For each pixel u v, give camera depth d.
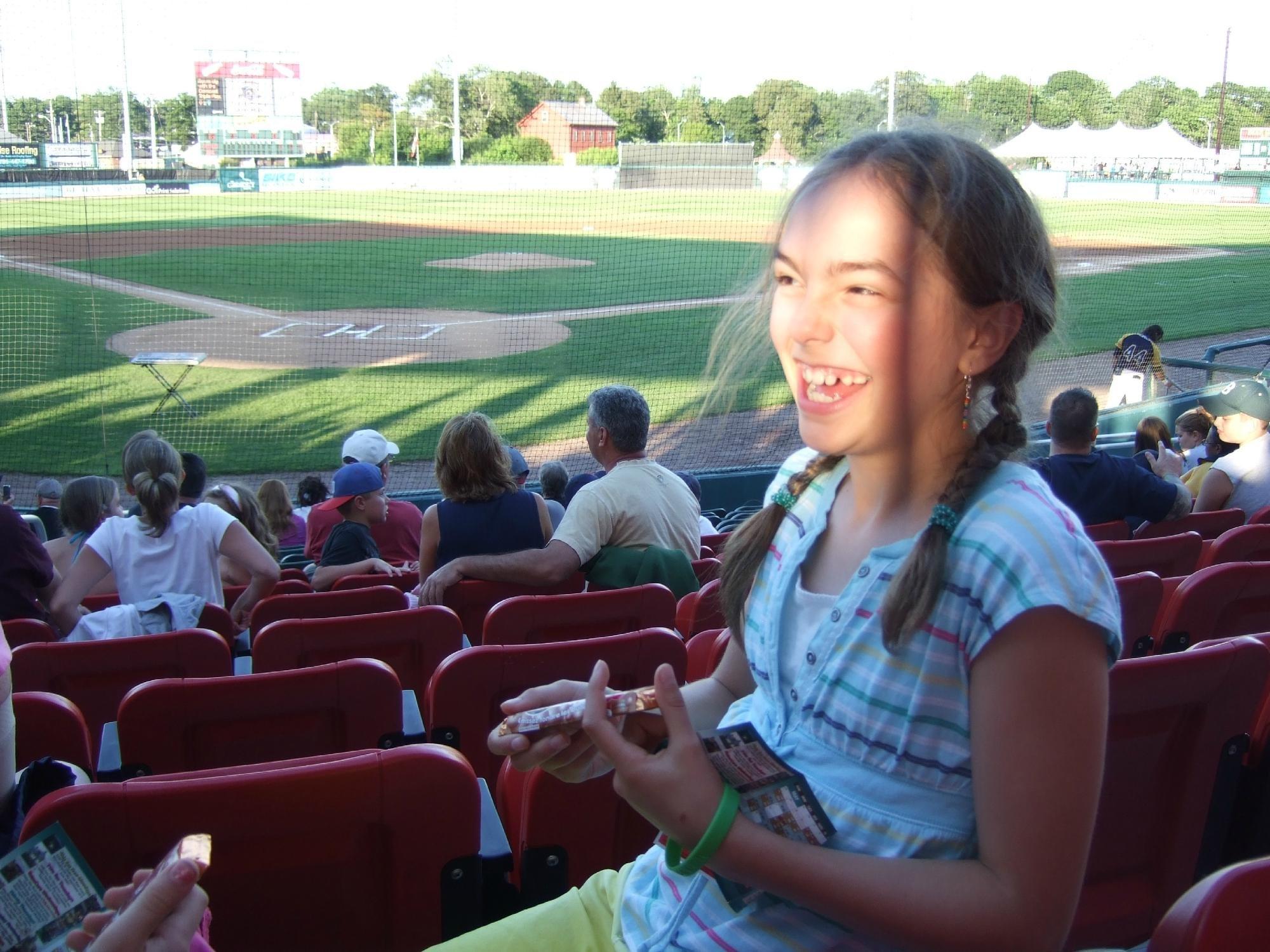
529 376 12.56
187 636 2.98
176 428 10.52
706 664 2.52
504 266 21.73
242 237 25.78
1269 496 5.19
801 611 1.13
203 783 1.46
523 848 1.92
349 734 2.31
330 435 10.34
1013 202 0.99
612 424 4.19
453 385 12.13
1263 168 41.47
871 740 1.02
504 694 2.41
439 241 25.88
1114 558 3.65
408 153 52.88
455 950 1.22
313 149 53.47
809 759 1.07
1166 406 10.53
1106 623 0.92
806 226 1.00
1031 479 1.00
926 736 0.99
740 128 49.50
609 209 34.41
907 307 0.97
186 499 5.24
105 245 23.77
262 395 11.59
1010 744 0.92
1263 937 1.04
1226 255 24.64
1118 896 1.89
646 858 1.28
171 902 1.04
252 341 14.22
